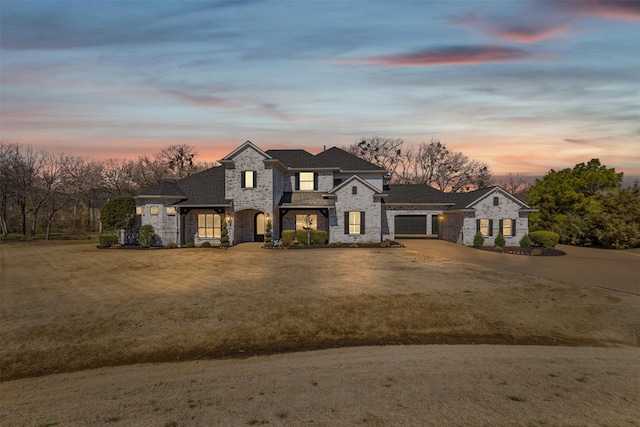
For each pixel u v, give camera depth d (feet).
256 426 18.33
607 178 115.55
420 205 110.93
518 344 31.17
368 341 31.65
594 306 39.34
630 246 93.30
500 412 19.75
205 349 29.63
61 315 35.99
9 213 166.91
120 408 20.40
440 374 24.90
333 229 93.35
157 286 47.24
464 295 42.52
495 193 94.02
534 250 80.74
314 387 22.90
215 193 95.09
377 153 224.53
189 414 19.62
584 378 24.35
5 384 23.82
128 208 92.99
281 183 99.96
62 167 163.73
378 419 18.94
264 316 36.29
